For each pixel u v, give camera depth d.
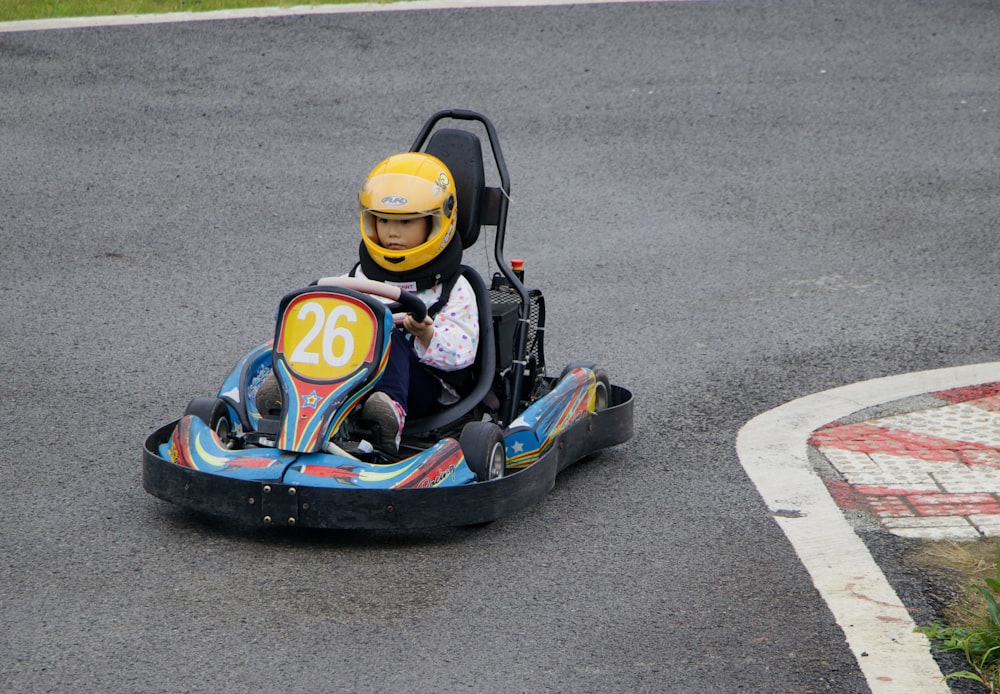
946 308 30.48
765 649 15.68
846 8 54.12
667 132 42.19
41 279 31.03
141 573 17.30
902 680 14.99
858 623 16.33
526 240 34.44
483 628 16.05
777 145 41.44
